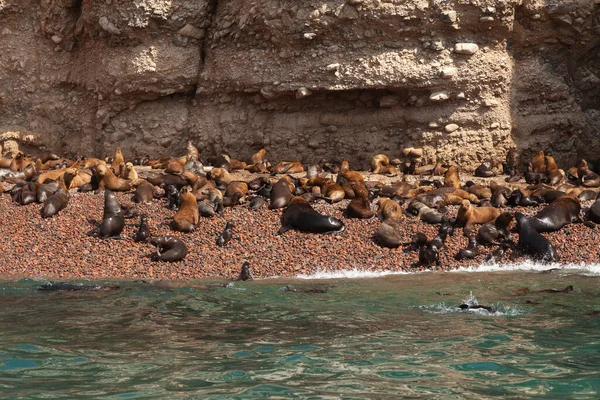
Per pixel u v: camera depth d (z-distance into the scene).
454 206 25.92
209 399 10.70
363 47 32.09
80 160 35.19
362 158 33.34
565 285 19.06
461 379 11.62
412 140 32.53
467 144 32.12
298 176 31.45
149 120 36.72
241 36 34.31
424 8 31.17
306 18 31.91
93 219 25.27
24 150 38.47
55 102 38.81
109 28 35.59
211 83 35.69
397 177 31.05
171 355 12.99
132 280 20.42
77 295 18.22
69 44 38.47
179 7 35.00
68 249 23.05
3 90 39.19
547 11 31.91
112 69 36.28
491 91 32.09
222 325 15.21
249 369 12.15
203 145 35.91
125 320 15.63
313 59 32.56
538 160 30.52
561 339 13.97
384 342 13.80
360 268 21.62
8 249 23.30
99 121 37.62
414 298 17.83
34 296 18.11
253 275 21.06
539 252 22.09
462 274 20.73
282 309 16.69
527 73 32.47
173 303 17.33
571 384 11.35
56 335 14.40
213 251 22.69
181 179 28.53
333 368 12.20
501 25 31.53
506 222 23.16
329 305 17.11
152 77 35.66
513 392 11.01
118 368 12.23
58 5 37.88
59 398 10.76
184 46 35.66
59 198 26.14
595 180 28.39
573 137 33.12
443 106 32.19
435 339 13.99
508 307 16.72
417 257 22.17
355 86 32.16
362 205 24.94
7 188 30.00
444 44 31.67
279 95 33.75
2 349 13.37
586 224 23.83
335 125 33.78
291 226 24.11
